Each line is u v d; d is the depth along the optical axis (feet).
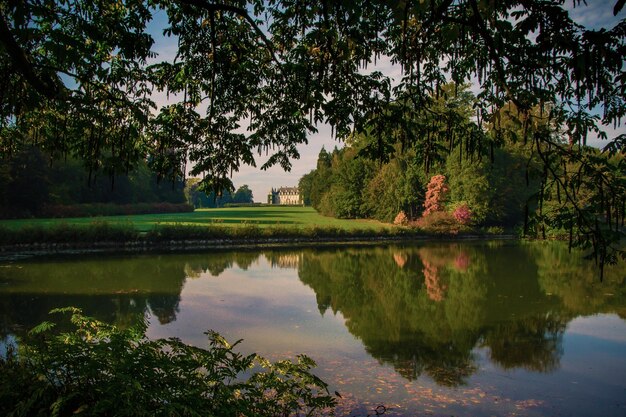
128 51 16.21
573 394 22.22
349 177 186.19
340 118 17.19
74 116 16.83
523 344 30.17
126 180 213.05
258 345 29.48
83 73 15.40
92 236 93.81
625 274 58.75
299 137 20.86
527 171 12.89
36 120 18.90
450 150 16.55
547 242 111.45
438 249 99.19
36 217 149.59
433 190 140.77
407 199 150.10
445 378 24.06
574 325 34.76
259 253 90.53
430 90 16.33
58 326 32.55
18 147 22.59
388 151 16.85
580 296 45.34
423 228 133.18
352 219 184.03
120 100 15.74
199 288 50.57
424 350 28.89
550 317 37.22
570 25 10.55
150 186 242.37
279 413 16.17
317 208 237.86
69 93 14.69
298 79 18.40
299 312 39.17
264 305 41.96
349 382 23.25
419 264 72.90
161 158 19.74
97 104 16.20
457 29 11.69
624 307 40.55
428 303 43.09
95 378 12.03
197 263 73.31
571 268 64.80
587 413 20.24
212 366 13.73
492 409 20.45
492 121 13.34
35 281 53.93
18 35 11.00
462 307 41.14
